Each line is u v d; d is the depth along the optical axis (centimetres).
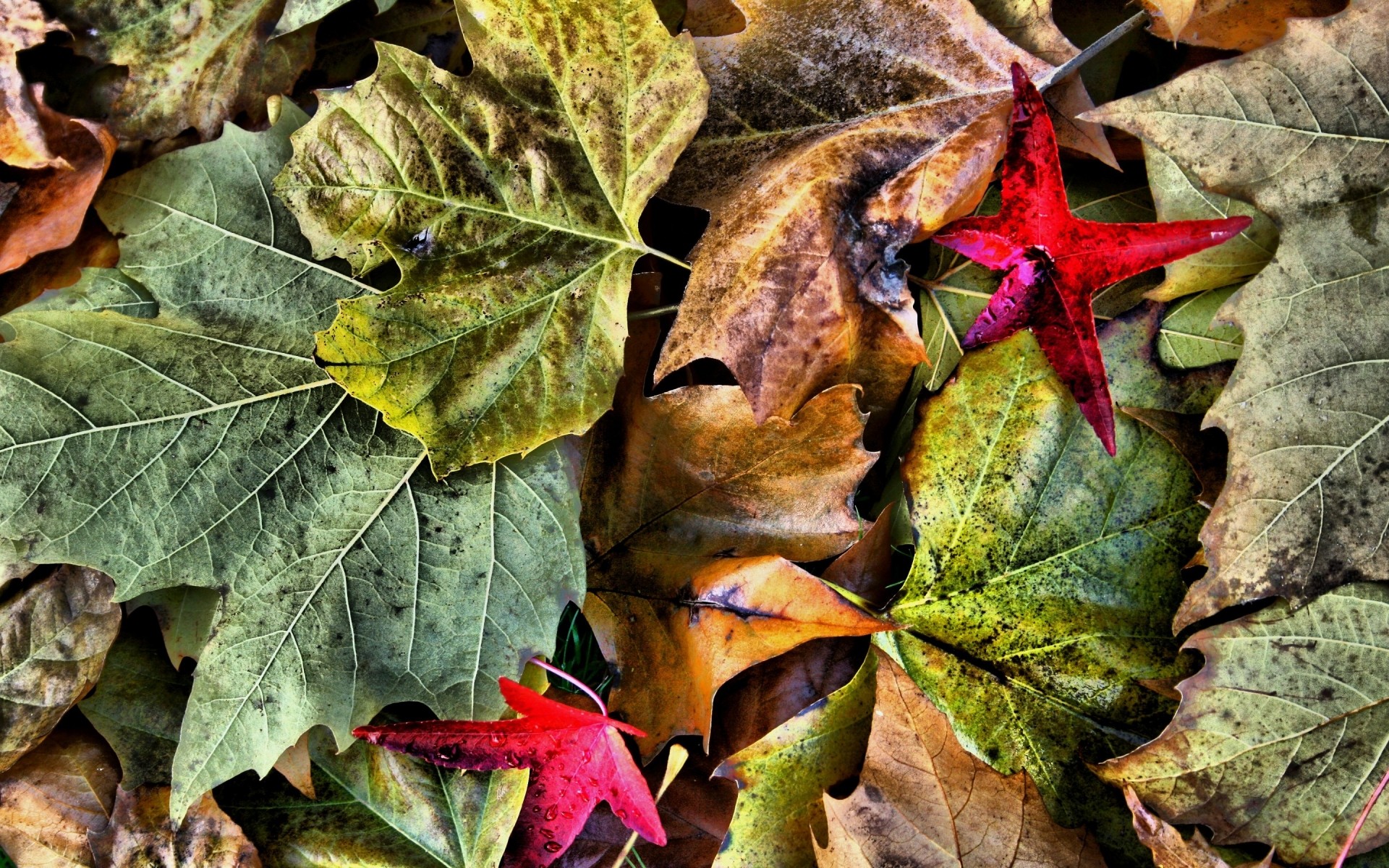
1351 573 64
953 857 64
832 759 65
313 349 67
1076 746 66
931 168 65
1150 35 69
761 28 66
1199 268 66
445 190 65
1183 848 64
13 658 67
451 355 65
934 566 67
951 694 66
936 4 66
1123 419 66
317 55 70
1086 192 69
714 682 65
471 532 66
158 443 66
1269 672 64
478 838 67
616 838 68
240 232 67
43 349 65
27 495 65
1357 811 64
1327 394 64
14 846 67
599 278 65
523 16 64
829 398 65
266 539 66
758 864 65
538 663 67
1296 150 64
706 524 67
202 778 65
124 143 69
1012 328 66
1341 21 63
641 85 65
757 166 66
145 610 69
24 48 67
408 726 65
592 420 65
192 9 69
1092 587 66
